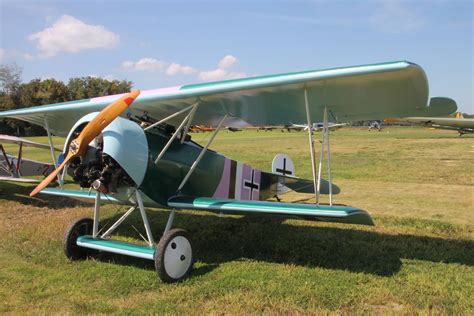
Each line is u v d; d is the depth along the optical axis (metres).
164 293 3.93
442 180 11.41
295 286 4.04
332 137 39.44
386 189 10.16
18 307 3.64
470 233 6.03
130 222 6.91
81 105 5.70
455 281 4.16
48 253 5.17
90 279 4.31
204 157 5.68
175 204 4.89
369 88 4.00
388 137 38.19
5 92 71.81
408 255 5.02
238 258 5.02
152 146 4.89
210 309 3.57
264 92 4.44
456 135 41.81
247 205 4.57
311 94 4.36
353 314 3.47
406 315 3.42
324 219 4.60
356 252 5.16
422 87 3.81
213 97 4.75
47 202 8.94
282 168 8.30
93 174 4.31
